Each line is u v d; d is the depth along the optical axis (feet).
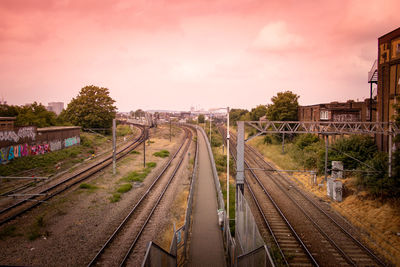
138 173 102.47
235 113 388.16
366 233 52.60
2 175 82.84
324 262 42.55
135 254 42.34
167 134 254.68
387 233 50.80
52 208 60.95
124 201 68.64
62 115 212.43
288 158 129.90
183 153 159.12
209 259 40.98
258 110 291.58
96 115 190.60
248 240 37.22
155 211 61.82
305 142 139.33
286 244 48.52
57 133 130.62
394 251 44.62
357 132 64.13
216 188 82.38
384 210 60.23
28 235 47.98
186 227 47.06
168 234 50.06
